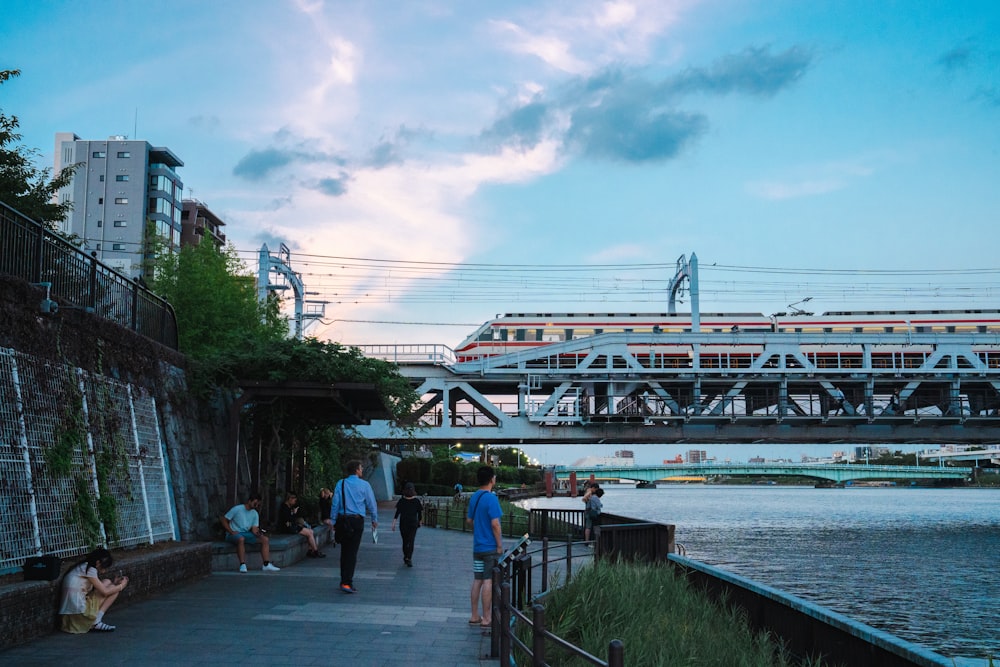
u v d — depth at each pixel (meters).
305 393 19.50
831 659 9.55
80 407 13.13
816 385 58.31
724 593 13.71
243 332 20.86
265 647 9.78
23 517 10.96
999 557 40.50
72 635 10.15
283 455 22.92
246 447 24.41
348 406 22.33
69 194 95.75
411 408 27.31
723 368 55.41
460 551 23.97
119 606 12.25
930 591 29.19
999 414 56.06
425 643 10.32
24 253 12.92
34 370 11.94
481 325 59.19
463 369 56.22
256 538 17.72
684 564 16.14
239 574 16.77
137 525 14.74
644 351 56.47
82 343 13.80
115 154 96.31
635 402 55.62
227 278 34.50
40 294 12.30
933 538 51.38
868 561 38.19
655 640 10.34
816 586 30.23
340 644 10.11
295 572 17.48
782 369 54.50
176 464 17.34
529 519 29.66
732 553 41.25
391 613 12.55
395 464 83.56
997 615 24.56
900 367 55.69
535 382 56.59
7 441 10.93
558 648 9.83
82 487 12.68
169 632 10.52
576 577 13.42
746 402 58.69
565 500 121.12
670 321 58.59
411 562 19.67
